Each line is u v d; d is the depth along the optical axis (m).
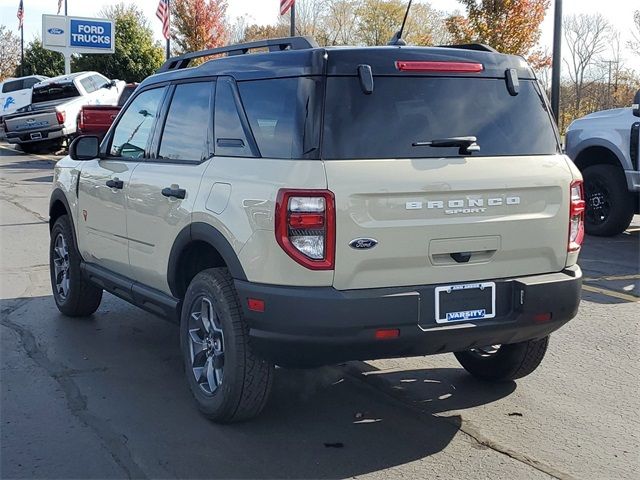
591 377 5.48
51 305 7.29
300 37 4.56
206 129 4.80
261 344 4.10
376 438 4.45
